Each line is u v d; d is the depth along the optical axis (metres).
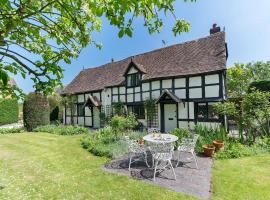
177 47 17.50
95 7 2.10
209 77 13.16
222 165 7.39
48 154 9.46
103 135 12.64
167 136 8.23
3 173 6.75
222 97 12.55
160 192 5.25
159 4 2.41
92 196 5.05
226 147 9.01
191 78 14.00
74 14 2.43
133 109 17.81
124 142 10.62
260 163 7.52
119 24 2.21
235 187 5.51
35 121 18.41
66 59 2.67
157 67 16.95
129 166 7.17
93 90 21.03
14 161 8.34
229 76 23.52
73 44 2.86
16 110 24.61
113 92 19.48
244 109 10.54
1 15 1.97
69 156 9.03
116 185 5.73
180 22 3.18
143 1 2.32
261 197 4.94
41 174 6.70
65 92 25.06
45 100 19.12
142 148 7.75
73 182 5.97
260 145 9.72
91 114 21.45
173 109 15.20
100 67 24.81
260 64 29.77
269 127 10.84
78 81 25.72
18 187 5.57
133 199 4.89
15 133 16.67
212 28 16.86
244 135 11.52
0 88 2.30
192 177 6.28
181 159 8.21
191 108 13.96
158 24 3.00
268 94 10.20
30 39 2.72
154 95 16.08
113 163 7.85
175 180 6.06
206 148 8.63
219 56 13.54
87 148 10.38
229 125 14.70
